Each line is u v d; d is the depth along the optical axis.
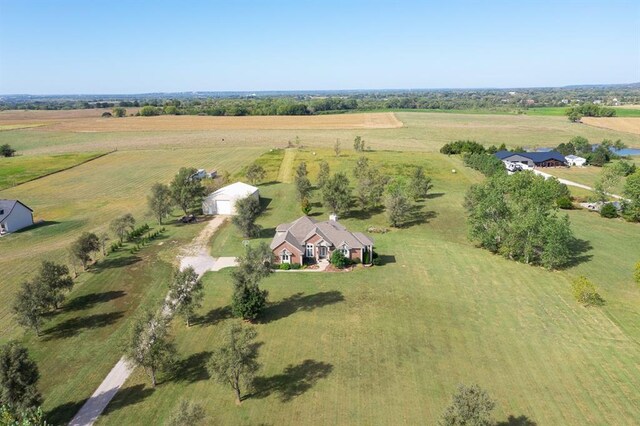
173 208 87.75
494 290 52.84
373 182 87.69
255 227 70.06
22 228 77.44
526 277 56.56
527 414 32.62
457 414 26.44
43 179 113.06
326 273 57.94
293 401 34.34
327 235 61.84
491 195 66.06
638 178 77.94
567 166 127.62
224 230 75.50
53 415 33.25
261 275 47.12
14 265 60.88
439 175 115.12
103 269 59.44
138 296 51.97
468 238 70.69
